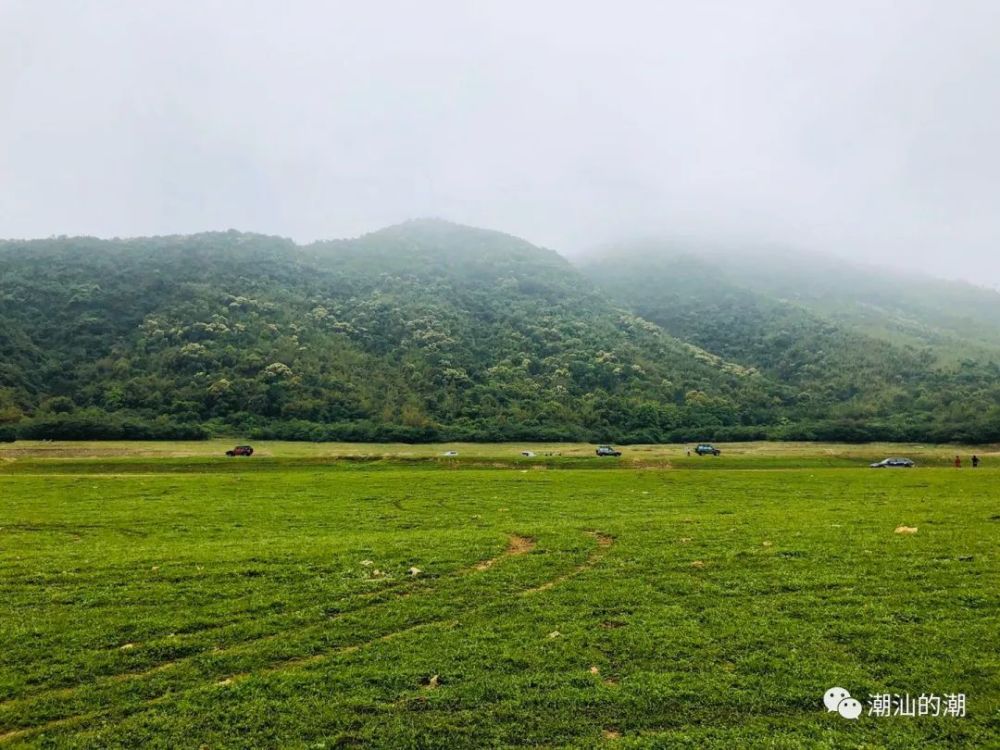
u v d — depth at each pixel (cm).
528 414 15062
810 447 12456
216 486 5266
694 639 1623
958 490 4556
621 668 1489
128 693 1430
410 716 1313
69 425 11600
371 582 2161
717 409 16150
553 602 1936
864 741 1192
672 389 17688
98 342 17075
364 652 1603
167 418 13025
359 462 7912
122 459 7706
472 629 1734
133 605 1955
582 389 17400
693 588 2025
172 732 1269
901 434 13550
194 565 2398
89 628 1769
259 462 7644
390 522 3525
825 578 2067
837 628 1659
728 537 2747
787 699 1336
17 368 14700
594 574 2212
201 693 1416
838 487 4947
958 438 12912
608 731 1255
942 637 1582
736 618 1756
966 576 2030
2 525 3472
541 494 4753
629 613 1830
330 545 2755
